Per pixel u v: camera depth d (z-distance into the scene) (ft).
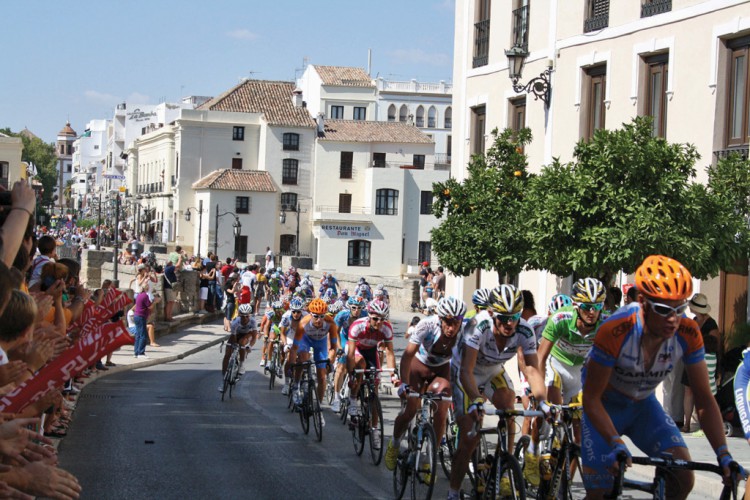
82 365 18.06
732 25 57.31
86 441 43.01
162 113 408.26
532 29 78.28
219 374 79.30
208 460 39.37
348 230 276.62
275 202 286.66
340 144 292.61
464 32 89.61
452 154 91.50
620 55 67.31
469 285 89.35
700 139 59.98
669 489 20.25
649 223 44.42
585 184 45.85
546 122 75.72
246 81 316.40
